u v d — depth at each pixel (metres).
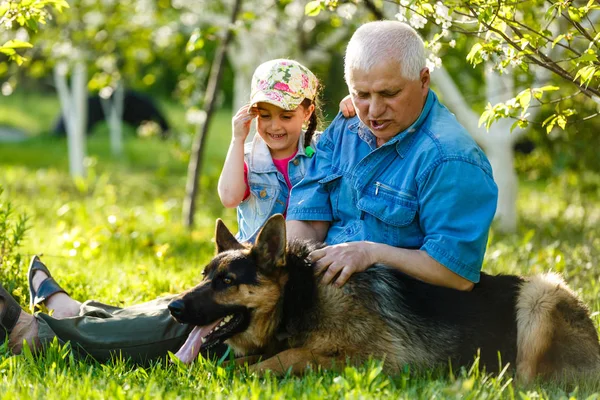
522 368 4.62
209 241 10.11
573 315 4.72
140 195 18.36
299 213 5.16
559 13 5.00
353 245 4.64
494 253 8.31
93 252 8.00
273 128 5.20
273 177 5.34
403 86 4.55
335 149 5.21
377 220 4.86
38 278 5.41
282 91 5.08
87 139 33.00
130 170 25.33
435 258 4.54
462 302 4.68
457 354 4.60
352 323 4.50
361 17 10.95
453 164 4.56
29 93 43.28
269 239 4.59
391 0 5.43
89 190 17.48
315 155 5.33
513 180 13.20
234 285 4.55
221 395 3.86
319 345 4.54
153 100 34.84
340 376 3.86
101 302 5.78
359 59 4.56
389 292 4.59
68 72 16.77
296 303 4.62
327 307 4.55
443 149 4.59
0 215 6.41
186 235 10.80
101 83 15.01
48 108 41.59
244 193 5.34
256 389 3.84
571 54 6.04
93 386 4.00
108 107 33.00
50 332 4.75
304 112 5.28
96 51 14.79
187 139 14.64
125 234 9.66
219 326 4.67
